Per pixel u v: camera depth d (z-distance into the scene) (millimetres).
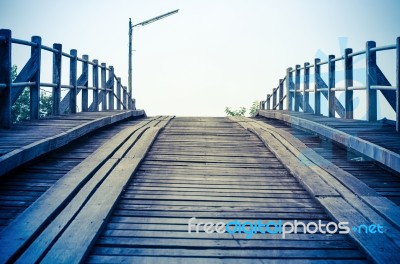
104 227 3545
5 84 6199
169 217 3807
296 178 5051
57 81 8633
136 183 4781
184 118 11570
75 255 2934
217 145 7027
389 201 4090
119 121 9875
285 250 3230
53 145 5461
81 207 3826
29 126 6672
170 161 5836
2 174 4156
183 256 3098
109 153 5754
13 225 3309
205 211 3971
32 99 7645
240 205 4152
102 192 4230
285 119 9812
